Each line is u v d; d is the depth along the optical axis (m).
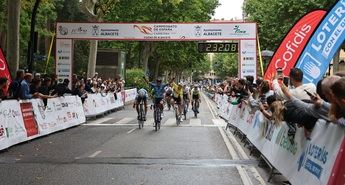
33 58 20.34
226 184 7.90
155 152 11.34
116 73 42.53
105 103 25.38
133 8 40.38
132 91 38.62
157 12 42.59
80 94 20.03
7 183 7.88
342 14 12.30
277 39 34.56
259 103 10.66
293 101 6.71
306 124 6.33
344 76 5.41
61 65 26.94
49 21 50.84
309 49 12.55
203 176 8.55
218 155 10.99
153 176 8.52
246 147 12.41
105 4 31.78
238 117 15.38
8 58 19.67
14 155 10.82
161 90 16.92
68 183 7.91
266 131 9.62
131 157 10.59
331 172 5.22
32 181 8.05
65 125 16.86
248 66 26.30
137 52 55.44
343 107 5.02
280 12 33.59
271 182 8.07
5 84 13.11
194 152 11.41
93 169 9.16
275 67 15.11
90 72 33.03
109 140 13.67
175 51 49.50
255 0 43.53
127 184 7.87
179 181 8.12
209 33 26.42
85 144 12.77
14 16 19.69
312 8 30.84
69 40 26.88
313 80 12.51
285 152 7.61
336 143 5.29
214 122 20.48
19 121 12.70
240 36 26.25
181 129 17.25
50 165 9.56
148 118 22.17
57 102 16.41
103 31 26.81
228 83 23.89
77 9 51.19
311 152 6.19
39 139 13.84
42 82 15.87
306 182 6.19
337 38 12.37
